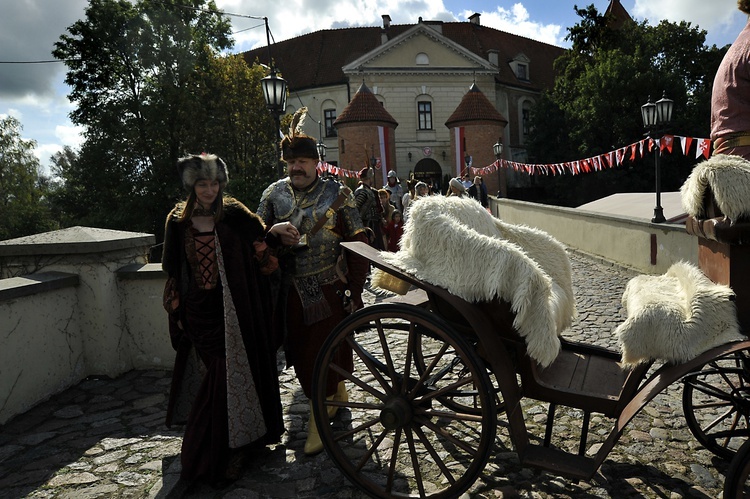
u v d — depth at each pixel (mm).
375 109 35594
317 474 2660
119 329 4199
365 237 2914
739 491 1896
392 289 2920
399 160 40438
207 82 32094
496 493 2418
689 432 2980
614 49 35969
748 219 1918
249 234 2740
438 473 2629
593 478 2521
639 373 2182
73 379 3977
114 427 3242
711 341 1977
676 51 36000
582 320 5609
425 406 2732
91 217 30000
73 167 32094
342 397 3260
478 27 48344
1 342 3322
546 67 50000
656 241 7520
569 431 3029
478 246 2180
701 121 33219
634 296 2375
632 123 33188
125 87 31641
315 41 44406
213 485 2572
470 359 2152
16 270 4098
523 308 2090
